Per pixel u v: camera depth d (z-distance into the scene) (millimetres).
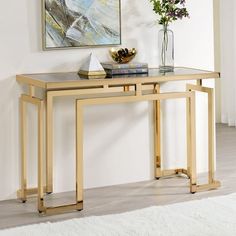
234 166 6367
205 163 6199
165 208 5195
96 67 5426
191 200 5414
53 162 5617
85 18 5617
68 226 4895
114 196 5551
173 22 6012
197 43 6117
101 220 4988
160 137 5965
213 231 4770
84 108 5691
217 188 5691
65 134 5641
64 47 5578
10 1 5395
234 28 8109
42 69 5555
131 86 5785
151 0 5746
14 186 5535
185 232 4766
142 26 5867
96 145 5762
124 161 5879
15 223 5016
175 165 6102
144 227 4852
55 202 5430
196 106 6121
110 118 5789
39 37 5512
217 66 8609
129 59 5637
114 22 5723
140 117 5898
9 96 5465
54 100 5578
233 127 8242
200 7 6094
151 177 5988
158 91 5887
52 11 5508
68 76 5379
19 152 5527
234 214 5066
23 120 5438
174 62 6051
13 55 5449
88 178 5758
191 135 5555
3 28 5395
